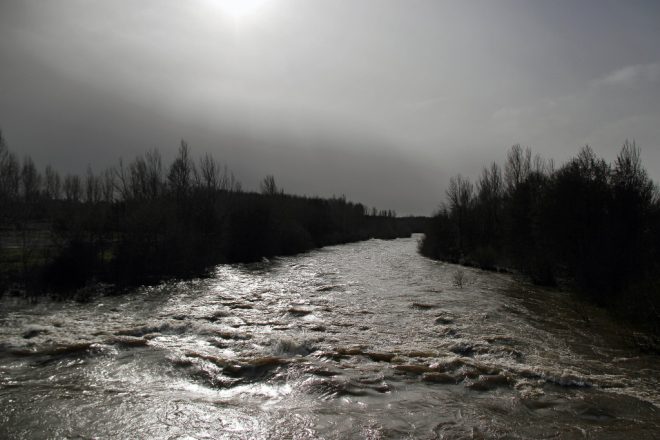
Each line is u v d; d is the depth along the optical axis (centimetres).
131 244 2598
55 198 4972
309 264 3981
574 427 859
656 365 1255
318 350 1289
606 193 2358
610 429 853
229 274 3155
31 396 954
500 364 1208
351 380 1062
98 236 2484
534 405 958
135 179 3906
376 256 5078
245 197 4431
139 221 2648
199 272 3027
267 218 4372
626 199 2264
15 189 3119
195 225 3425
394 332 1538
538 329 1642
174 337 1421
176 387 1022
